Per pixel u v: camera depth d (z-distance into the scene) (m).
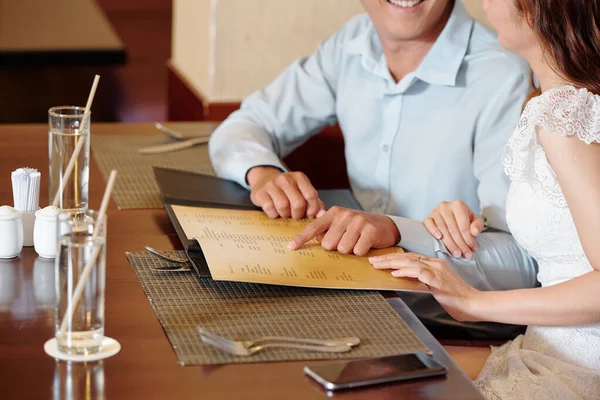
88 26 4.50
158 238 1.80
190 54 3.70
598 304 1.65
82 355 1.29
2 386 1.20
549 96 1.66
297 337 1.39
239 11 3.24
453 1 2.29
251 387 1.23
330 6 3.29
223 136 2.38
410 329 1.45
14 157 2.20
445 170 2.27
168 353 1.32
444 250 1.89
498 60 2.23
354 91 2.45
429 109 2.29
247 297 1.53
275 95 2.55
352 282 1.61
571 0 1.65
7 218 1.62
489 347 1.98
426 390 1.25
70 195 1.73
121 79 6.00
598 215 1.61
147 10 7.61
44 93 4.45
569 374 1.72
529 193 1.80
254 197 2.01
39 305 1.45
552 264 1.84
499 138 2.18
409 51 2.30
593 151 1.62
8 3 4.82
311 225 1.80
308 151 3.19
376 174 2.38
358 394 1.23
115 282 1.56
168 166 2.30
